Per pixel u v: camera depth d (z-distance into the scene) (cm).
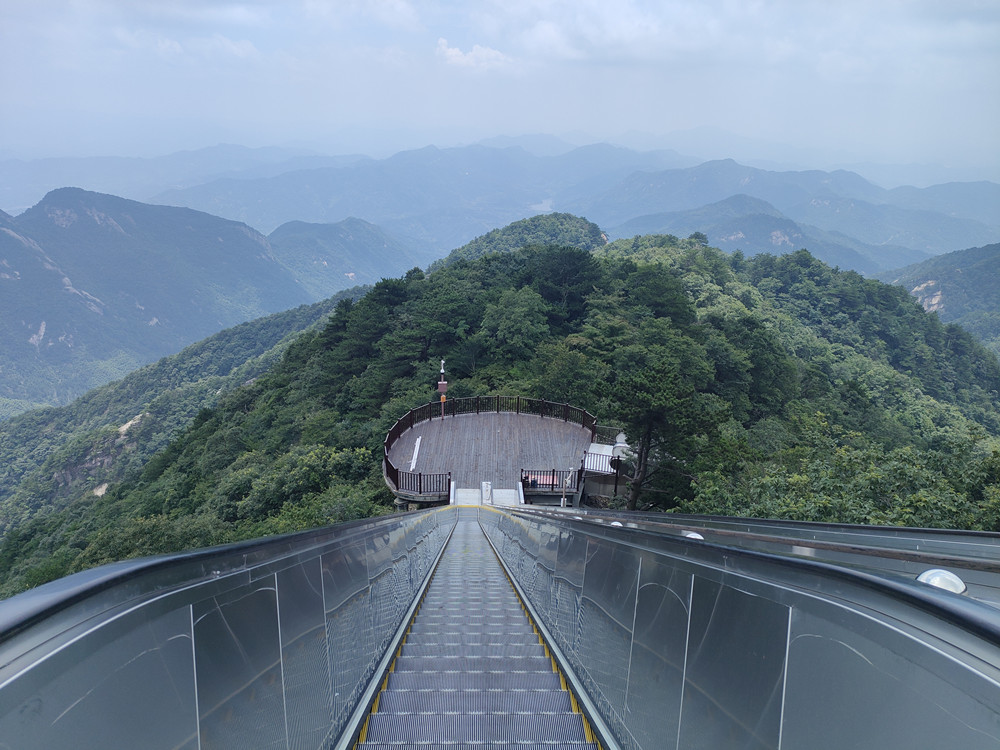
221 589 265
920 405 8900
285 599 332
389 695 466
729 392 5756
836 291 13788
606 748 389
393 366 5175
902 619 179
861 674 184
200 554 248
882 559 695
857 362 10450
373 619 530
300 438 4706
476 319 5681
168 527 2548
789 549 839
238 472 3591
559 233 16500
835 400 6662
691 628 303
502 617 762
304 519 2362
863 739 176
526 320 5184
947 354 13275
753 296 12000
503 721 422
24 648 158
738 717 242
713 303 10231
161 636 217
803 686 208
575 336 5128
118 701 186
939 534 955
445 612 797
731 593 271
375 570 572
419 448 2622
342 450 3434
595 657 462
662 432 2328
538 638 667
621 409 2280
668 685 315
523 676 512
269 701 289
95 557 2478
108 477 9806
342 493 2616
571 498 2370
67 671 169
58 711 161
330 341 6956
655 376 2344
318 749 352
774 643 231
